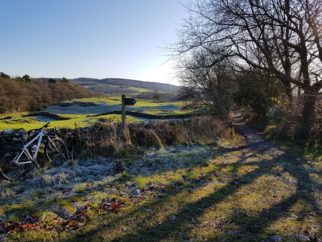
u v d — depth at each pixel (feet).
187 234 18.76
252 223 20.47
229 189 27.76
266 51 61.16
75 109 182.50
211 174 32.76
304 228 19.88
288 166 38.88
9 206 22.49
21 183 27.78
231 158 41.83
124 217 21.22
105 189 26.86
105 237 18.38
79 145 36.78
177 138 47.26
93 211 22.15
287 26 61.46
